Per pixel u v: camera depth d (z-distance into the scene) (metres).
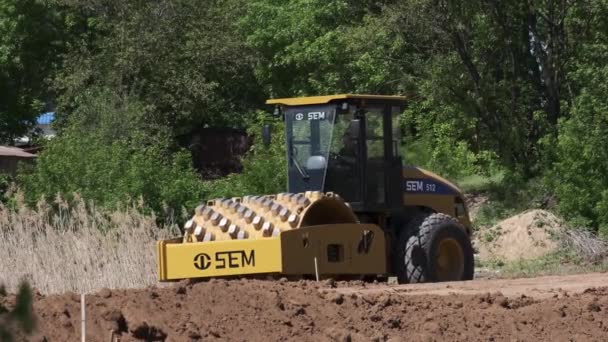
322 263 46.06
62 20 129.62
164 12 116.19
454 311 33.81
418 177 53.69
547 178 83.88
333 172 50.38
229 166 116.94
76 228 57.00
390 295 35.91
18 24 127.50
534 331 32.56
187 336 28.92
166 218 70.69
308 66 118.00
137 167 76.81
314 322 31.75
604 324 33.38
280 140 82.00
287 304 32.75
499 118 99.56
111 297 32.47
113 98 100.88
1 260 51.88
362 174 50.12
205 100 114.19
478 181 98.06
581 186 80.19
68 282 51.88
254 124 98.62
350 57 109.56
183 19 115.81
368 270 48.06
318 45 111.88
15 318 15.70
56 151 77.94
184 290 34.31
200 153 117.19
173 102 112.50
